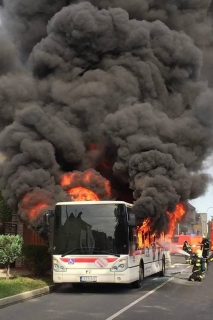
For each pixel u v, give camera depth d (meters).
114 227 12.64
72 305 10.23
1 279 13.97
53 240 12.76
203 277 17.27
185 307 10.15
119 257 12.40
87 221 12.75
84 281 12.34
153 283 15.61
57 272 12.48
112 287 14.27
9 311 9.34
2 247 13.88
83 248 12.53
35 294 11.92
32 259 15.13
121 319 8.44
